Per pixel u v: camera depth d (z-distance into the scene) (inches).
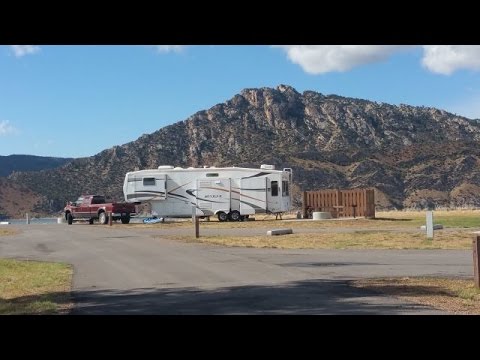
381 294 427.5
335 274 551.5
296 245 882.8
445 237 920.9
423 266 607.8
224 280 518.0
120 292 464.4
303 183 3878.0
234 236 1071.0
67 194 4330.7
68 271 615.2
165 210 1608.0
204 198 1576.0
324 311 362.9
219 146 5032.0
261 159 4443.9
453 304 383.2
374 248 821.2
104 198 1696.6
